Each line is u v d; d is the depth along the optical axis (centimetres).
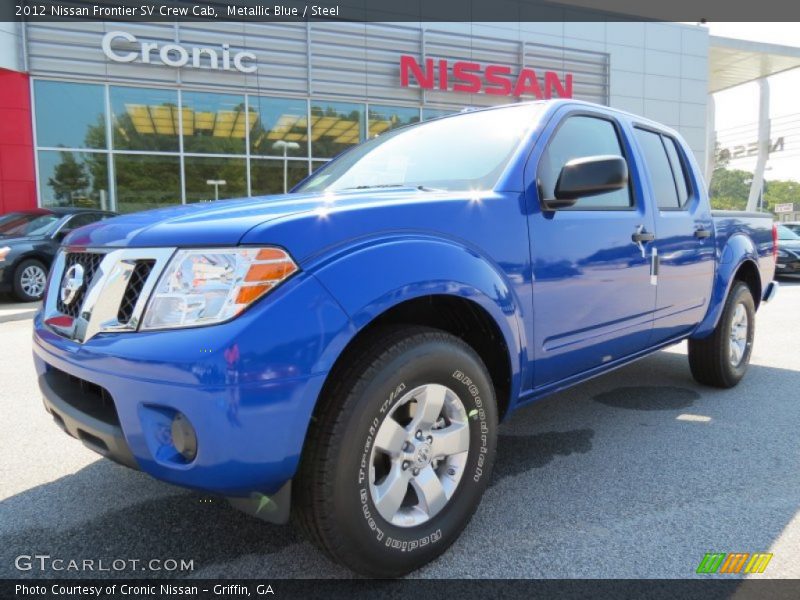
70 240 232
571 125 297
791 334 667
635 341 327
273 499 185
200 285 173
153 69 1356
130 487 279
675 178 378
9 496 270
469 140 289
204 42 1382
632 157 329
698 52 1955
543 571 211
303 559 221
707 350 425
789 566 213
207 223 188
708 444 333
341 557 189
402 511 207
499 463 309
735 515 251
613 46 1819
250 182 1469
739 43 2038
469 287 216
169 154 1398
